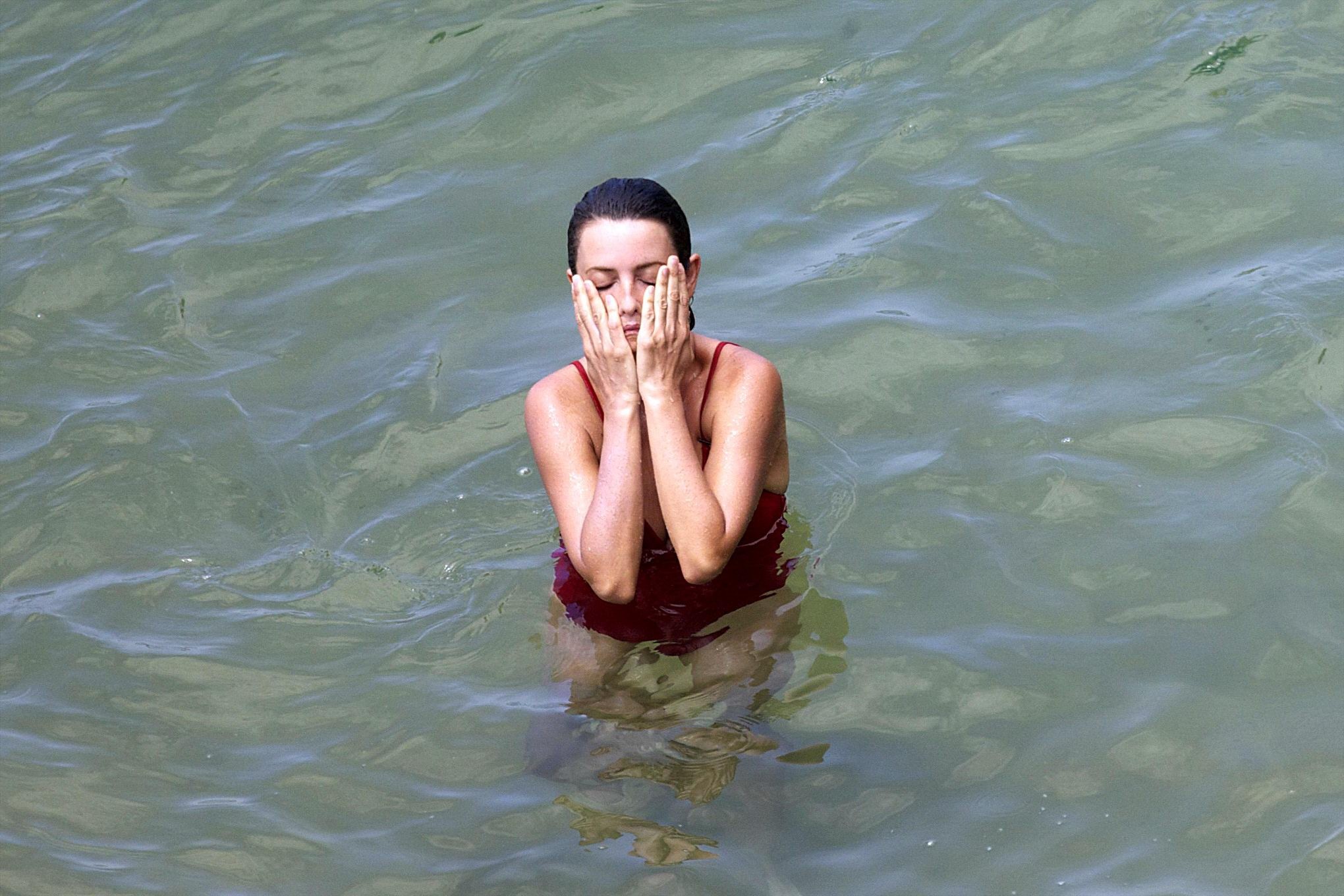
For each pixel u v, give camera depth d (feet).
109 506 39.09
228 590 35.99
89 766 30.55
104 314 47.24
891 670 30.50
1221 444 35.91
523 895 25.77
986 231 45.55
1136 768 27.48
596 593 30.60
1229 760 27.43
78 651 34.19
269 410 42.29
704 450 32.55
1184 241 43.73
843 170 49.44
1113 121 49.52
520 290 46.47
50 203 53.06
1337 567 31.89
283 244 49.73
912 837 26.35
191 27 63.10
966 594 32.53
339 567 36.37
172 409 42.65
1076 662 30.30
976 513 34.94
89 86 60.23
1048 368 39.52
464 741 30.19
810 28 57.21
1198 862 25.29
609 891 25.66
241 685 32.71
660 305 29.91
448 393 42.24
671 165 50.80
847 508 35.53
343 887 26.68
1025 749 28.17
